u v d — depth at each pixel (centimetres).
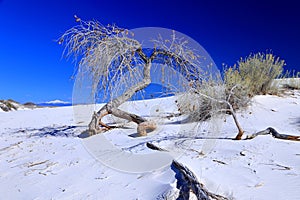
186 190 262
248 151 396
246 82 752
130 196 278
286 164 338
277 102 756
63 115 1105
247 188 271
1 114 1381
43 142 575
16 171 391
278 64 836
